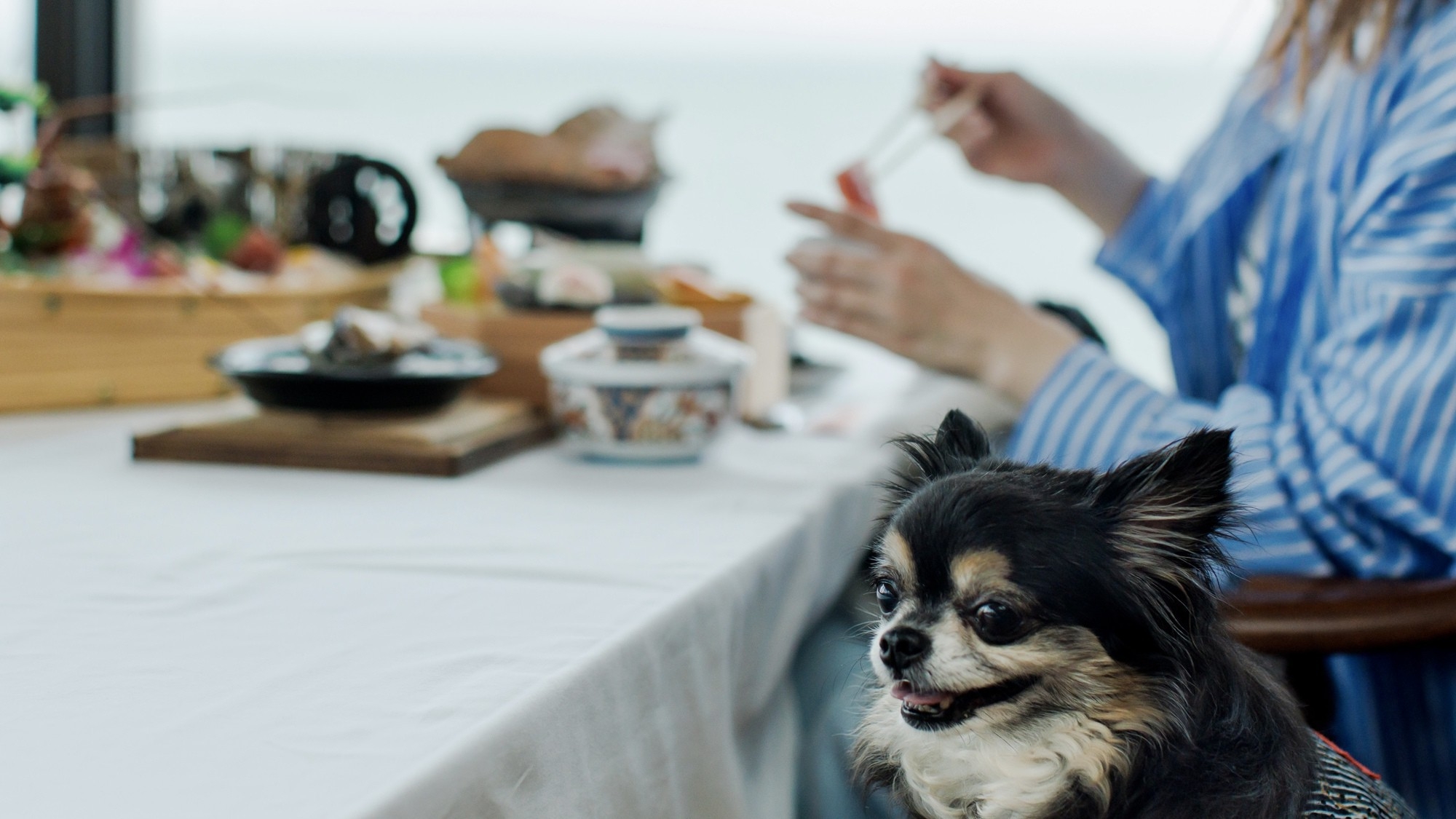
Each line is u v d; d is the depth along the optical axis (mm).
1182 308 1246
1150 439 989
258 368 1138
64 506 948
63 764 493
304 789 473
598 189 1572
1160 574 615
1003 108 1462
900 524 642
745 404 1460
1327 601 827
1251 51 1300
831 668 1196
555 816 583
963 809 675
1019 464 685
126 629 670
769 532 942
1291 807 591
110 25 2197
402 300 1809
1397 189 896
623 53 4043
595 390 1171
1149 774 605
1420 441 853
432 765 493
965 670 605
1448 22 940
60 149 1679
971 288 1121
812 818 1108
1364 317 908
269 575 783
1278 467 934
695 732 767
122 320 1389
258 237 1638
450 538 890
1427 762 924
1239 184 1185
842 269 1143
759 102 3857
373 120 2906
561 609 729
